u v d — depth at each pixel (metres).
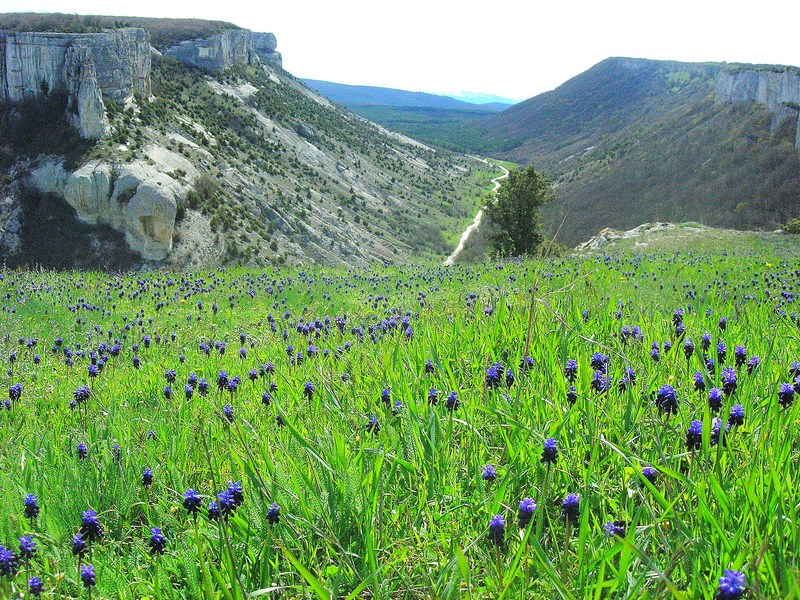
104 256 77.19
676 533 2.79
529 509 2.68
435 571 2.86
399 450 3.78
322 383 4.91
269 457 3.69
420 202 169.75
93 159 78.62
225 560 2.81
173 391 6.32
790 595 1.99
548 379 4.52
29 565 3.03
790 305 8.20
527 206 58.16
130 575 3.03
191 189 85.94
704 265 15.62
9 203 77.31
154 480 3.98
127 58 91.75
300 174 133.25
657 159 123.06
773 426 3.39
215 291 15.05
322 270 22.08
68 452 4.60
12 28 88.00
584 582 2.53
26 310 12.18
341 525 3.13
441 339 6.11
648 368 4.78
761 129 107.25
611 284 11.30
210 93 139.38
